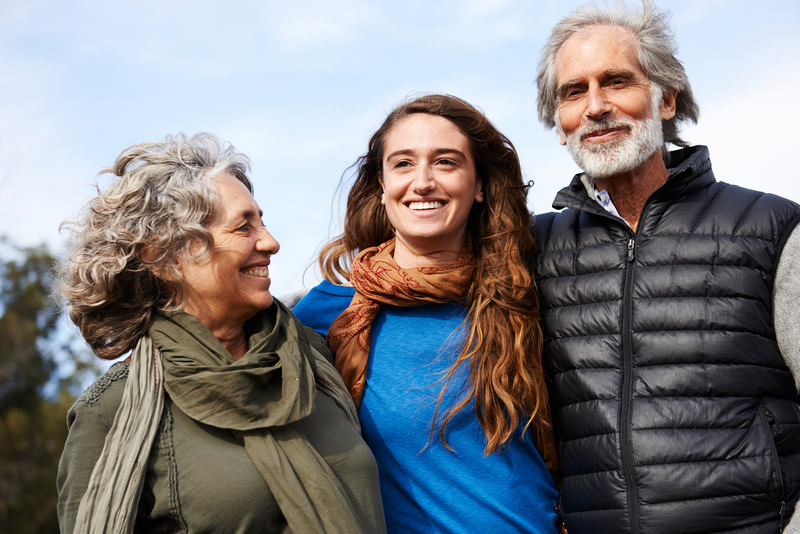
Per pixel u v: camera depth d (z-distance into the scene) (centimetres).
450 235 243
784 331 207
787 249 209
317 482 177
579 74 235
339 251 283
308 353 211
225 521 172
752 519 198
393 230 276
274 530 179
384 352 236
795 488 201
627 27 237
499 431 219
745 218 217
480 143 244
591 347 221
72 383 2022
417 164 236
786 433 205
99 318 186
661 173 242
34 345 1977
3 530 1541
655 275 218
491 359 227
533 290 237
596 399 216
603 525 209
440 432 221
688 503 199
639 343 214
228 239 192
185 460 174
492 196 252
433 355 233
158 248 185
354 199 279
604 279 225
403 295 237
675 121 255
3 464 1594
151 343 185
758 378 206
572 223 245
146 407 175
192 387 177
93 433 175
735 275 211
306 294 281
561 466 227
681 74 240
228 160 200
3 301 2050
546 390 229
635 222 241
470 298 241
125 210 183
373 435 226
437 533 217
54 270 191
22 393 1931
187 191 186
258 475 177
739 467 199
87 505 165
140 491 169
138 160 192
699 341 208
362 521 189
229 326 202
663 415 206
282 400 183
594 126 233
